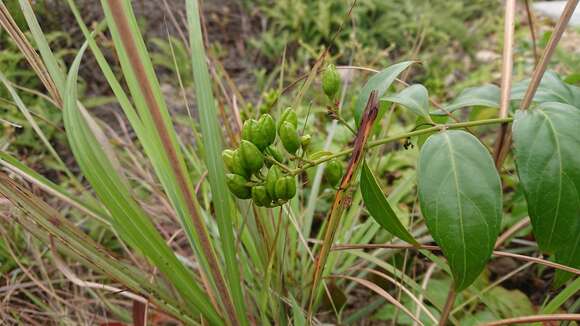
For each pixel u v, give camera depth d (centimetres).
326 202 46
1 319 33
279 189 20
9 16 25
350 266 38
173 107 70
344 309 38
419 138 28
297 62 86
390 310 34
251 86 81
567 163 18
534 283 38
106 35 71
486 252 18
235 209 31
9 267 38
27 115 27
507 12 24
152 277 32
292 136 20
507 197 42
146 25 83
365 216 45
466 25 109
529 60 71
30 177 26
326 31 91
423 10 101
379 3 99
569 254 20
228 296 24
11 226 39
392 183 49
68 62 68
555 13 99
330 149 49
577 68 53
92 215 30
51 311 34
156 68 83
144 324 26
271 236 31
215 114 23
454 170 19
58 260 25
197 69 23
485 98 25
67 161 57
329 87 22
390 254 37
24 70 60
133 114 25
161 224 45
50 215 25
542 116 19
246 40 96
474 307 34
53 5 68
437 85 69
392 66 22
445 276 38
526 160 19
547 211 19
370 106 18
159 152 24
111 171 25
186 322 28
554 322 29
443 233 18
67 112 21
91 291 34
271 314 33
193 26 24
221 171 23
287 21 94
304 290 34
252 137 20
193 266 35
